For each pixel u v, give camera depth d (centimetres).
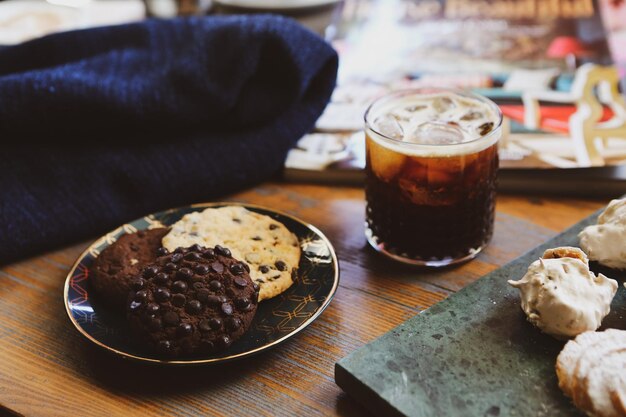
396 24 89
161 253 53
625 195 59
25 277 57
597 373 43
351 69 80
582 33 84
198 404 47
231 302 48
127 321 50
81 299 52
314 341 51
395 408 44
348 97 75
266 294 51
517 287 49
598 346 44
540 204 62
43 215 59
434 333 48
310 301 51
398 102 59
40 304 54
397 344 48
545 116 70
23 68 70
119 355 47
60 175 61
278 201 64
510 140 66
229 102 64
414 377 46
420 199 53
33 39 70
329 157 67
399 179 53
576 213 61
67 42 69
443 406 44
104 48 70
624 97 72
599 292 48
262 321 50
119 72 66
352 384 46
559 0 91
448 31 86
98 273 53
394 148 52
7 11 91
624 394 42
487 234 57
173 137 64
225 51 65
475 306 50
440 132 53
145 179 62
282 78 67
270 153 65
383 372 46
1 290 56
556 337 47
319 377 48
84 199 60
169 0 99
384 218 56
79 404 47
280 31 66
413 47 83
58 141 62
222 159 64
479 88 75
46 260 59
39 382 48
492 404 44
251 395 47
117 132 63
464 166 52
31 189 60
